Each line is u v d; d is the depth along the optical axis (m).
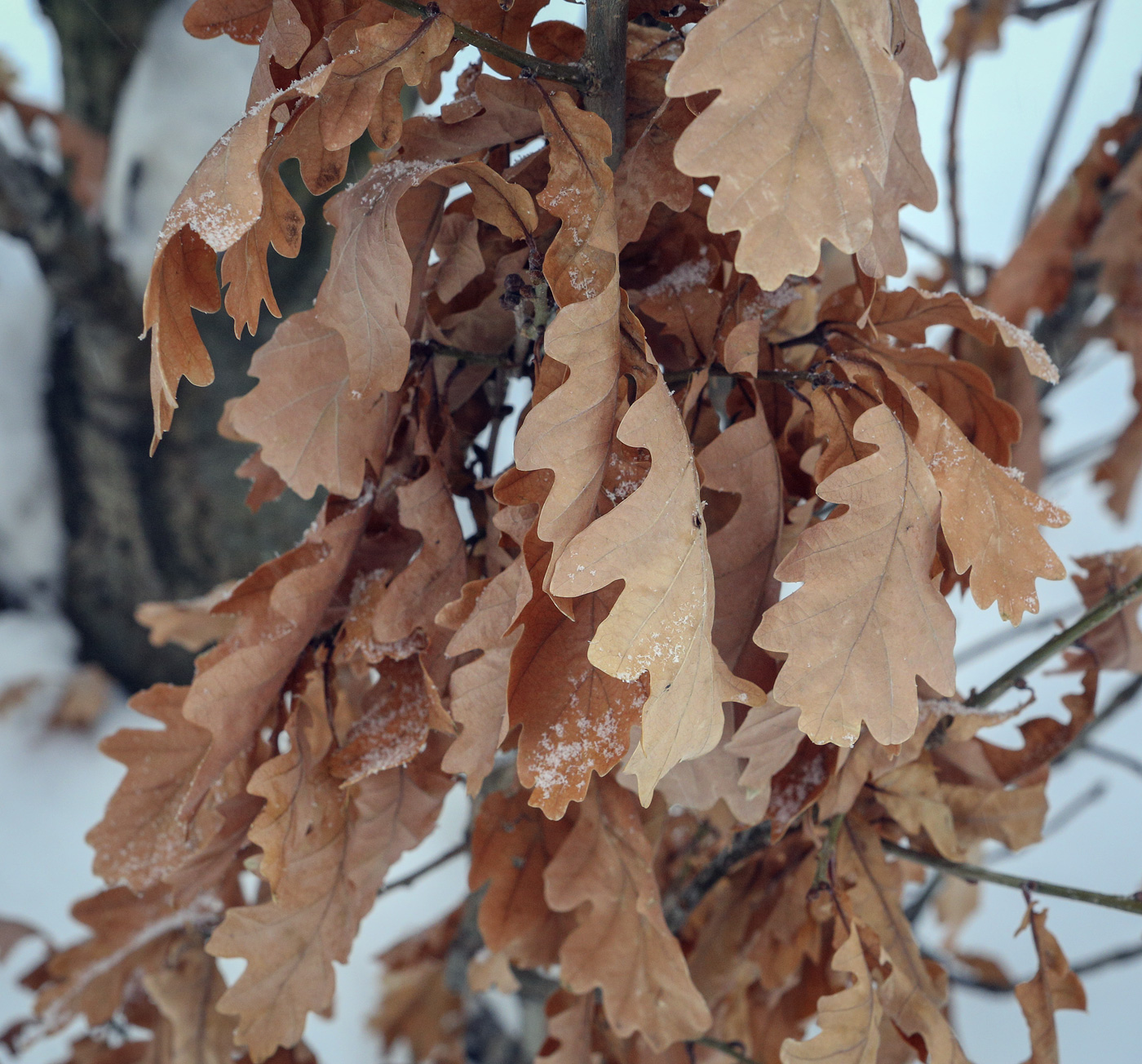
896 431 0.37
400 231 0.41
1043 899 1.37
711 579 0.35
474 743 0.40
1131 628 0.54
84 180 1.12
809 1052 0.42
